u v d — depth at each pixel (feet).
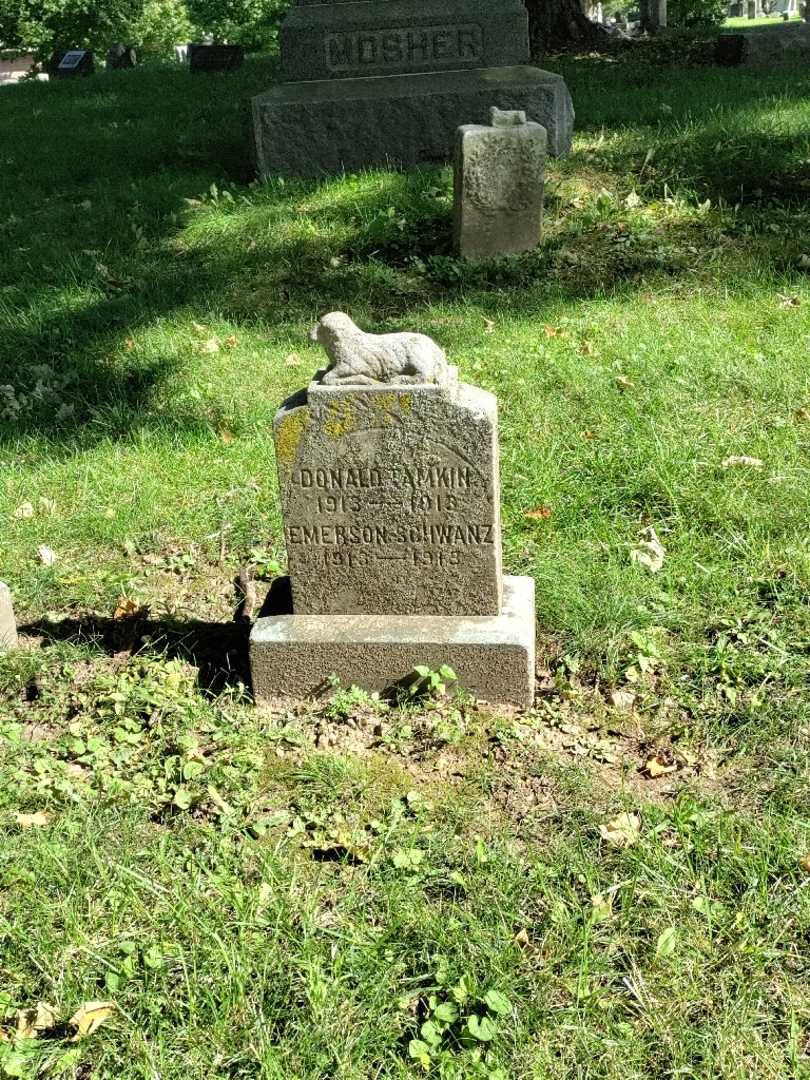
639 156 19.20
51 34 67.15
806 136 19.38
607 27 46.42
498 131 15.84
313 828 8.27
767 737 8.70
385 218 17.43
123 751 8.75
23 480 12.14
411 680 9.13
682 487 11.04
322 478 9.01
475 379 13.29
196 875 7.82
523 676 9.03
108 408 13.35
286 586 9.96
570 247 16.56
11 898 7.76
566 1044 7.02
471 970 7.30
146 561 11.03
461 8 20.12
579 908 7.63
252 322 15.29
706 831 8.00
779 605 9.71
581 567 10.26
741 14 98.48
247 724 9.04
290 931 7.52
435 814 8.29
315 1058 6.96
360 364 8.80
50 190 21.11
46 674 9.59
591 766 8.66
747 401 12.38
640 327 14.21
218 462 12.23
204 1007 7.17
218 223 18.04
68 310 15.40
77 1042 7.07
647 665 9.37
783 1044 6.99
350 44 20.39
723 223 16.79
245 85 29.94
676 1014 7.12
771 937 7.41
